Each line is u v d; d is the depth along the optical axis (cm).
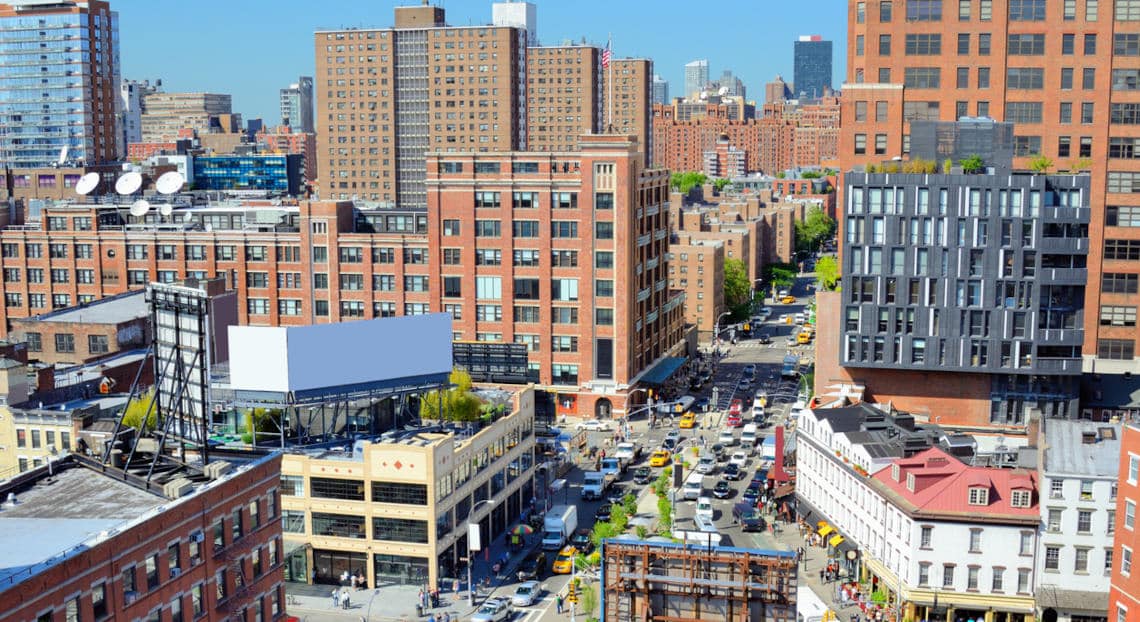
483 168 19638
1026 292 15162
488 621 11081
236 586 9012
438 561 12162
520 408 14575
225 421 13525
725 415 19938
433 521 11994
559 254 19500
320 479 12312
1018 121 16750
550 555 13138
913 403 16050
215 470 8950
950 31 16675
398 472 12038
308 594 12062
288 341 12519
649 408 19675
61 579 7150
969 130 15575
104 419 12662
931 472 11069
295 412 13475
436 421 14175
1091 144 16662
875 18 16825
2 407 12950
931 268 15350
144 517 7938
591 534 13175
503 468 13962
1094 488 10406
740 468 16362
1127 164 16650
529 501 14962
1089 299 17062
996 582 10675
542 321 19738
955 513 10656
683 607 8525
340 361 12912
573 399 19762
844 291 15688
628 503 13962
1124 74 16500
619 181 19012
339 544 12331
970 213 15125
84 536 7694
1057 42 16525
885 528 11325
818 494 13338
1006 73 16675
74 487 8838
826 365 16450
